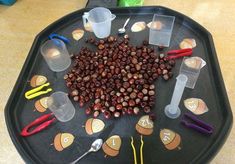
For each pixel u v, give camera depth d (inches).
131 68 34.5
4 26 57.7
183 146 27.8
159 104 31.6
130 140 28.6
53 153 28.2
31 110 32.4
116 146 28.2
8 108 31.5
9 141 39.1
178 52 37.0
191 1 59.2
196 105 31.1
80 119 30.9
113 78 33.6
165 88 33.1
